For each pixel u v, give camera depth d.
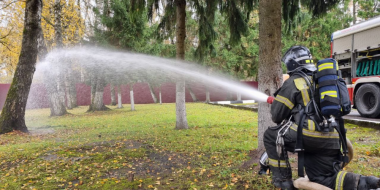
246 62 23.62
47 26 20.22
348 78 10.28
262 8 5.02
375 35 8.92
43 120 15.03
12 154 6.62
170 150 6.38
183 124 9.61
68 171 5.05
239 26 8.85
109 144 7.34
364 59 9.51
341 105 2.45
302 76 2.66
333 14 22.02
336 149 2.57
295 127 2.62
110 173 4.91
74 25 20.89
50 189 4.24
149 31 17.97
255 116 12.88
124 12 16.81
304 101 2.59
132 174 4.59
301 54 2.77
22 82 10.45
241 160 5.20
